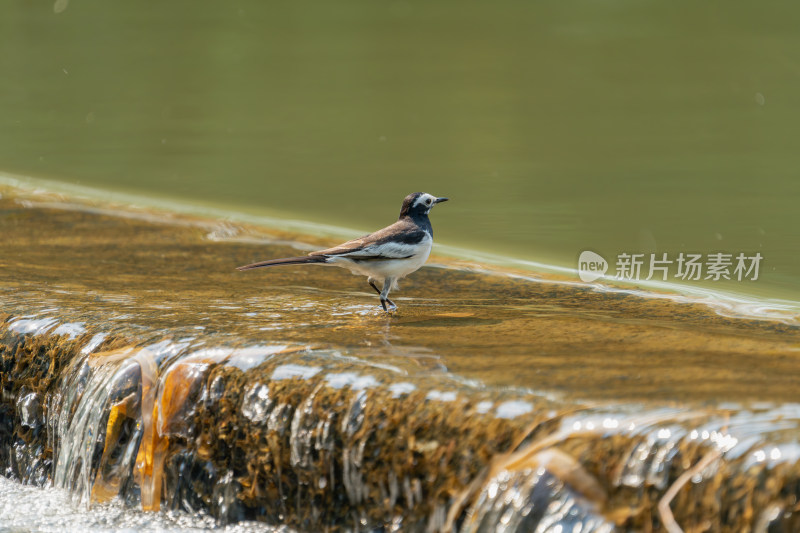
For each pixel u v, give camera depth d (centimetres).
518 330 1088
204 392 966
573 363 933
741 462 698
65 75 3625
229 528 933
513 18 4769
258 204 2092
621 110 3075
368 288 1355
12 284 1316
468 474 798
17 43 4178
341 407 875
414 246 1177
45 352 1108
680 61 3734
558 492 748
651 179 2316
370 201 2141
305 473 888
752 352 973
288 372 931
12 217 1792
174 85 3494
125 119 3023
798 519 664
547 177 2356
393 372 906
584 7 4984
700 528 700
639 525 720
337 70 3716
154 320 1120
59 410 1076
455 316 1167
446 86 3459
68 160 2509
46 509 1014
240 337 1034
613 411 783
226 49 4119
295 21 4772
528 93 3303
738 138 2706
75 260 1491
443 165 2488
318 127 2920
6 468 1127
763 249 1703
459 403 827
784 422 739
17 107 3155
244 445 930
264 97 3303
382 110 3116
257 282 1370
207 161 2528
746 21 4459
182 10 5056
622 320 1152
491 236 1830
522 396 830
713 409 775
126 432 1007
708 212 2005
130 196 2109
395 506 834
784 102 3116
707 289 1394
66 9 5044
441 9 5038
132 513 984
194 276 1405
